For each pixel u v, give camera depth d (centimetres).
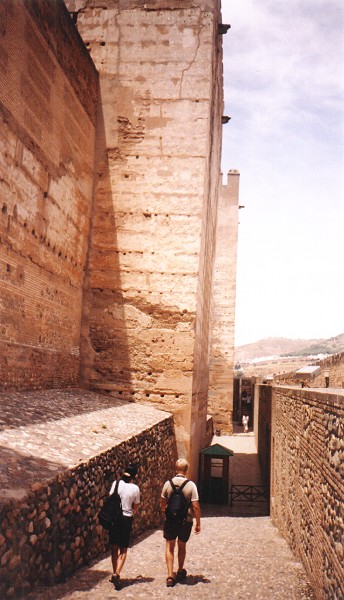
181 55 1505
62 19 1189
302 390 862
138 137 1488
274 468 1329
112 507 623
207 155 1518
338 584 527
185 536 687
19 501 468
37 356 1105
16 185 984
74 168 1315
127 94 1502
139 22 1520
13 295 986
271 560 823
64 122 1230
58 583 560
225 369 3338
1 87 910
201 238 1473
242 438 3164
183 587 638
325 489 626
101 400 1299
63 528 572
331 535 579
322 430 662
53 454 636
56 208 1201
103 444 784
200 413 1742
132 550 829
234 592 634
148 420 1177
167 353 1428
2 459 555
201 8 1517
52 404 991
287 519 992
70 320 1339
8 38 927
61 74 1197
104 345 1438
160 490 1182
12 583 456
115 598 554
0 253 928
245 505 1572
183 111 1491
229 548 906
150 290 1448
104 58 1513
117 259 1458
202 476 1650
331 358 1750
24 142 1012
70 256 1319
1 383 936
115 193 1477
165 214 1466
